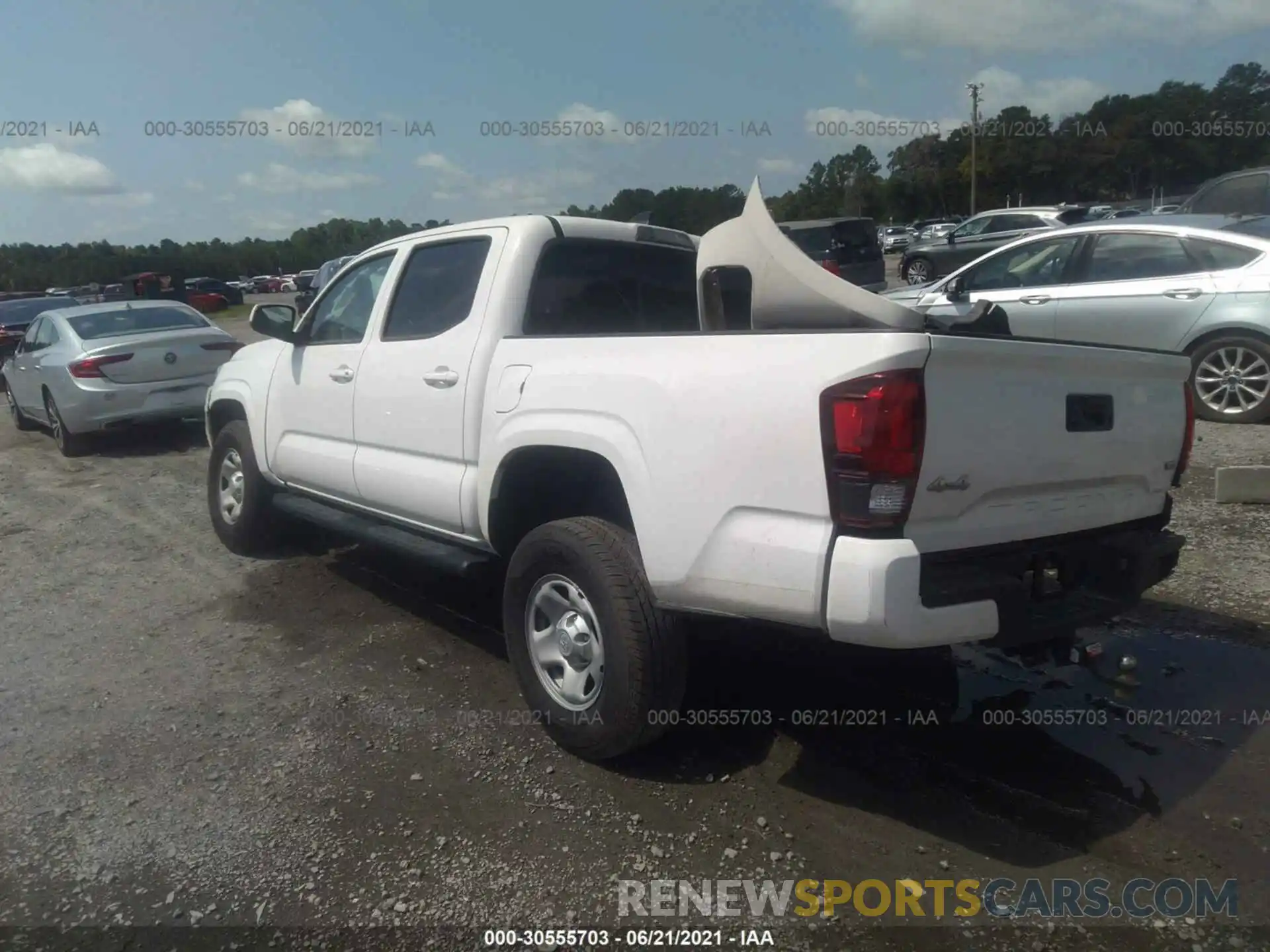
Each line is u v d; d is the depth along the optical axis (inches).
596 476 158.2
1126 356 140.5
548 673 151.2
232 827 132.3
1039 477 130.1
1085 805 135.0
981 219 876.6
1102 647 165.5
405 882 120.6
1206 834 127.8
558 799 137.6
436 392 171.0
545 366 150.4
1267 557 222.4
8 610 217.3
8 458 408.5
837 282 135.7
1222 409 338.0
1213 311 330.6
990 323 162.9
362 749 152.1
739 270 152.7
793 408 117.3
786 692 169.9
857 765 145.9
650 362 134.0
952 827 130.3
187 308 444.5
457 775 144.4
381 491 187.3
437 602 215.0
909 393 112.3
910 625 112.9
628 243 185.0
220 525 251.8
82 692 174.2
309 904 117.0
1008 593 122.5
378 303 193.3
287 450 218.2
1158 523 156.5
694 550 126.8
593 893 118.1
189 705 167.9
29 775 146.3
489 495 159.9
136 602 219.8
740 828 130.7
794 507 118.0
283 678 178.1
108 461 390.3
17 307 705.6
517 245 169.0
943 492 118.0
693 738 153.9
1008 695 167.9
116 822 134.0
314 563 243.0
